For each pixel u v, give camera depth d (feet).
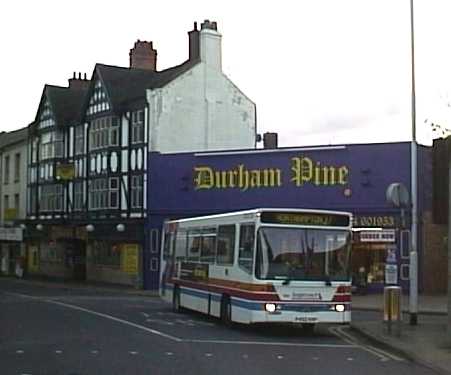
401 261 117.08
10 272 199.82
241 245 65.62
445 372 43.47
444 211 60.85
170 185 139.64
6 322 71.56
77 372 41.57
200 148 147.13
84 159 161.99
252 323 65.92
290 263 62.23
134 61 164.04
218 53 150.51
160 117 143.43
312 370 44.16
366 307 97.71
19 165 192.95
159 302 103.55
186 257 81.92
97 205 156.04
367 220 119.85
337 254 63.36
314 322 62.03
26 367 43.45
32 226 180.75
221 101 149.89
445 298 108.27
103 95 154.92
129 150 147.54
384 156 119.65
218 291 70.59
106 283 154.92
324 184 124.06
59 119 170.40
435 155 61.36
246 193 131.44
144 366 44.11
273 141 169.68
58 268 176.35
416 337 59.72
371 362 48.42
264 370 43.52
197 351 51.42
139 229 143.13
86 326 67.87
